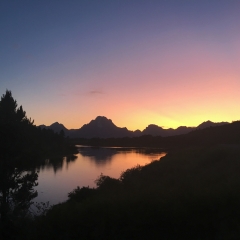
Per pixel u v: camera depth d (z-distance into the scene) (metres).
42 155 22.22
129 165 60.69
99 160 74.31
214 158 23.77
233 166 17.62
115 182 23.77
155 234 8.41
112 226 8.70
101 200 10.29
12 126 19.31
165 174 20.72
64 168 57.66
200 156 27.16
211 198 9.29
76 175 47.16
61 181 41.03
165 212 8.76
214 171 16.86
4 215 14.20
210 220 8.59
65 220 9.18
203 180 14.09
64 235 8.77
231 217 8.59
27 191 19.23
